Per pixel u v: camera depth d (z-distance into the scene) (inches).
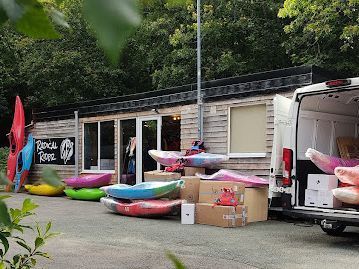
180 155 399.2
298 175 267.6
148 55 746.8
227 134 385.7
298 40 597.0
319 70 335.3
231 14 695.7
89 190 472.7
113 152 506.0
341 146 296.4
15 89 890.7
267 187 333.4
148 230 285.3
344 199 234.1
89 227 296.7
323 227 255.0
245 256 214.1
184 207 312.8
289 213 259.8
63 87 767.1
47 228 97.7
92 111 529.7
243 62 660.7
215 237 261.3
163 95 450.6
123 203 357.1
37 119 612.7
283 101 300.8
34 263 90.0
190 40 682.2
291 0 526.0
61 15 24.6
